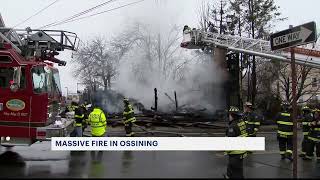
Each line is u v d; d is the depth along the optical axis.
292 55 7.79
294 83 7.71
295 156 7.50
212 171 8.73
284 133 12.35
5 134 11.06
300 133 22.30
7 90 11.10
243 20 34.88
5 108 11.10
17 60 11.08
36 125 11.05
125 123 16.42
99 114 11.17
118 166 8.87
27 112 11.05
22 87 11.07
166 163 7.84
